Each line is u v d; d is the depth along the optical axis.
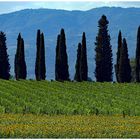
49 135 86.62
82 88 179.62
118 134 87.19
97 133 88.12
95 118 111.38
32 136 86.38
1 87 167.00
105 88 182.38
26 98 145.50
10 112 123.44
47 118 110.38
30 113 122.88
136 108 132.38
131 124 99.94
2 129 90.06
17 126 94.31
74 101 145.12
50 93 159.50
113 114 123.44
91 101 144.50
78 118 111.00
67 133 87.81
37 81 198.88
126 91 174.88
